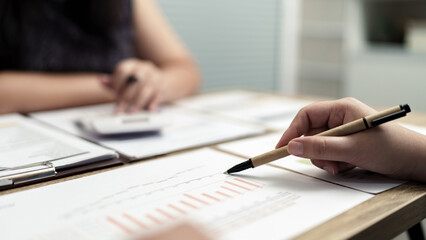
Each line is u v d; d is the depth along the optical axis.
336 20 2.49
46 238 0.30
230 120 0.72
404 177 0.42
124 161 0.49
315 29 2.62
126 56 1.18
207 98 0.95
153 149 0.54
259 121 0.72
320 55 2.62
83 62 1.15
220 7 2.29
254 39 2.50
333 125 0.47
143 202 0.36
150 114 0.74
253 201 0.36
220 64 2.36
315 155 0.41
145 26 1.18
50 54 1.12
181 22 2.14
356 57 2.40
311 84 2.71
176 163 0.48
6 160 0.46
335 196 0.38
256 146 0.56
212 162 0.48
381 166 0.41
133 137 0.60
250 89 1.11
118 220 0.32
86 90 0.95
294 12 2.66
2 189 0.40
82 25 1.14
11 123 0.67
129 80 0.82
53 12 1.11
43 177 0.43
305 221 0.32
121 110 0.78
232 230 0.31
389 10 2.55
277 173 0.44
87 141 0.56
